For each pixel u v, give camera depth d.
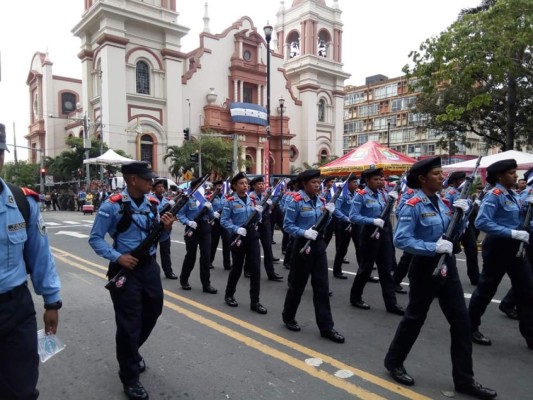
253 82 42.38
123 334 3.44
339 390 3.53
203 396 3.45
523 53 14.69
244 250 5.86
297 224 4.83
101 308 5.85
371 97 67.19
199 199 6.71
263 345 4.48
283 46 49.31
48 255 2.54
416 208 3.53
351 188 7.52
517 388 3.58
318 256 4.72
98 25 33.19
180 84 35.75
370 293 6.67
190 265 6.87
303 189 4.93
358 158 12.17
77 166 31.95
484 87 18.84
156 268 3.69
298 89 47.38
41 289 2.50
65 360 4.18
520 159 11.73
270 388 3.57
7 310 2.26
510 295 5.44
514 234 4.22
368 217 5.88
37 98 45.97
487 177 4.62
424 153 59.41
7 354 2.26
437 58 13.60
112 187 25.52
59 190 34.44
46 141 43.81
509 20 12.22
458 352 3.46
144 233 3.62
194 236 6.77
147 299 3.61
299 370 3.90
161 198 7.68
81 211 28.84
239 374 3.83
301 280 4.79
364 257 5.80
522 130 20.33
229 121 40.00
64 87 44.66
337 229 7.64
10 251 2.29
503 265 4.39
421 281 3.52
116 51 32.00
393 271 6.78
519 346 4.52
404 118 62.28
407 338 3.62
